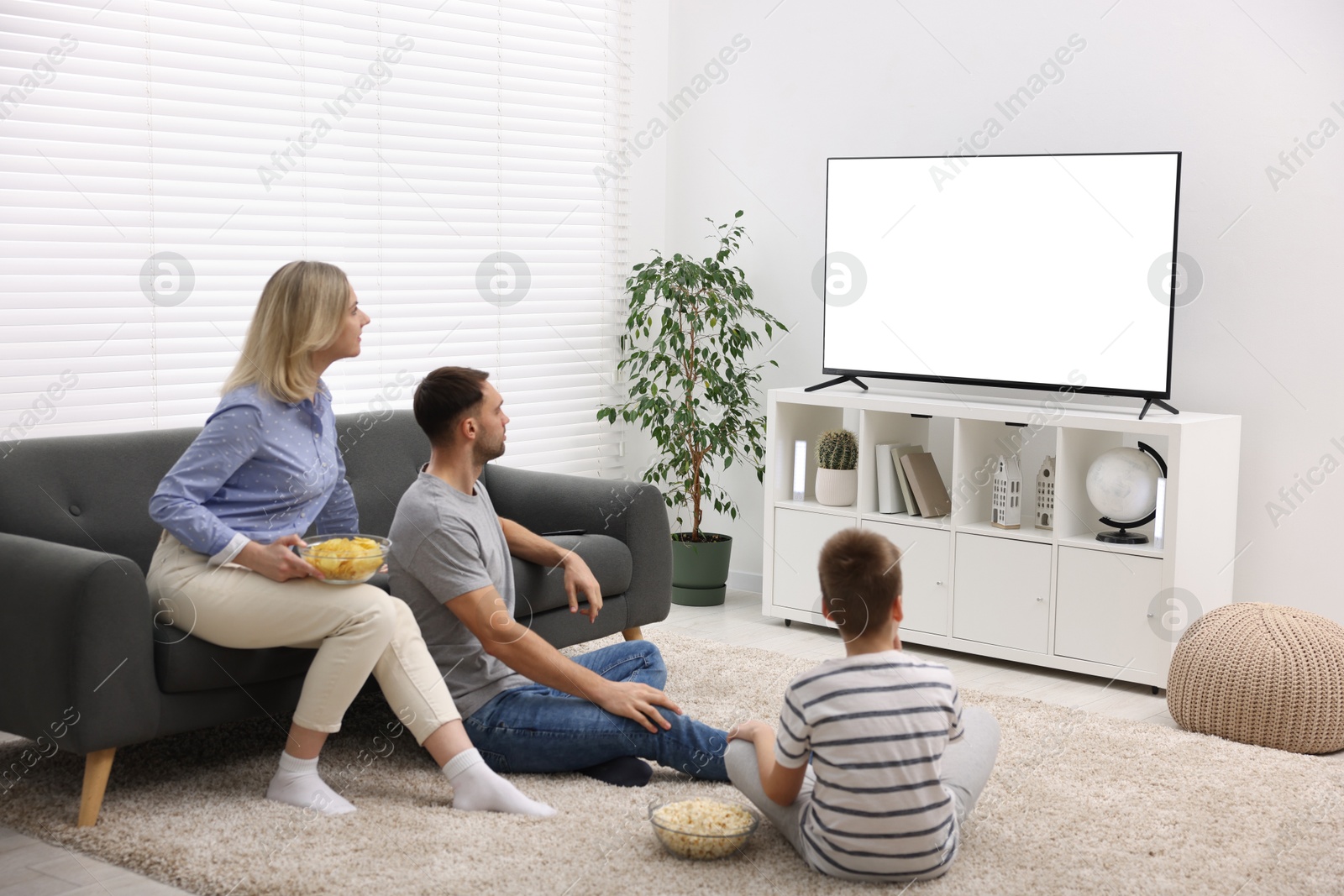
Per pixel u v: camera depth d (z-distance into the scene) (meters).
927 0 4.17
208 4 3.43
